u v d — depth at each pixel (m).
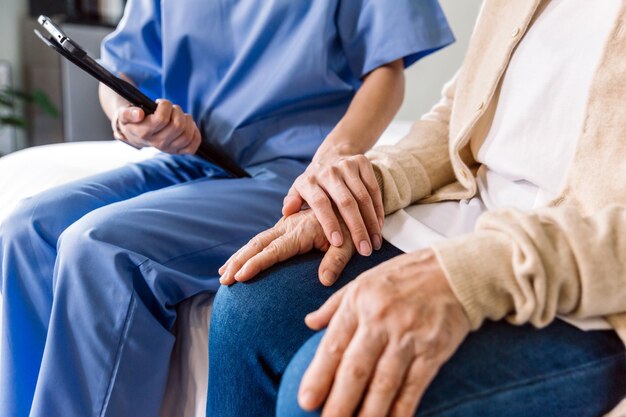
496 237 0.53
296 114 1.10
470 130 0.81
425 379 0.48
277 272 0.70
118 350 0.73
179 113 0.93
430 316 0.49
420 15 1.05
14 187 1.13
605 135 0.62
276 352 0.60
